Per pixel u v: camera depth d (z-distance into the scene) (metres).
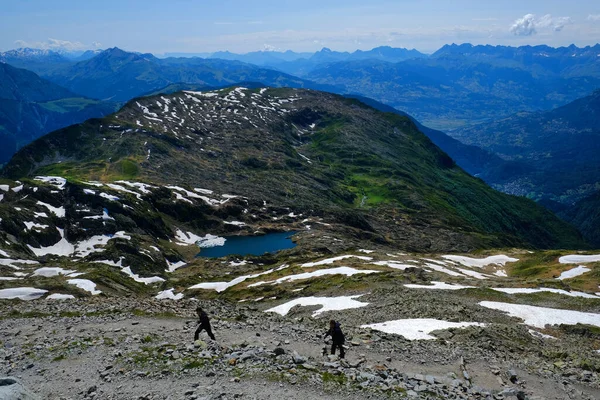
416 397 22.39
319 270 89.31
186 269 153.75
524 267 119.44
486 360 31.62
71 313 41.16
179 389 22.77
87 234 168.00
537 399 24.92
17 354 28.75
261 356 26.97
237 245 195.75
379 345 32.88
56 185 195.88
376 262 97.62
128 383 23.75
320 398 21.84
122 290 103.62
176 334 33.25
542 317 46.75
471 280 71.50
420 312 45.41
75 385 23.84
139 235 177.25
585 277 93.25
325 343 32.38
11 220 152.88
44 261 132.00
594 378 29.55
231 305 51.22
